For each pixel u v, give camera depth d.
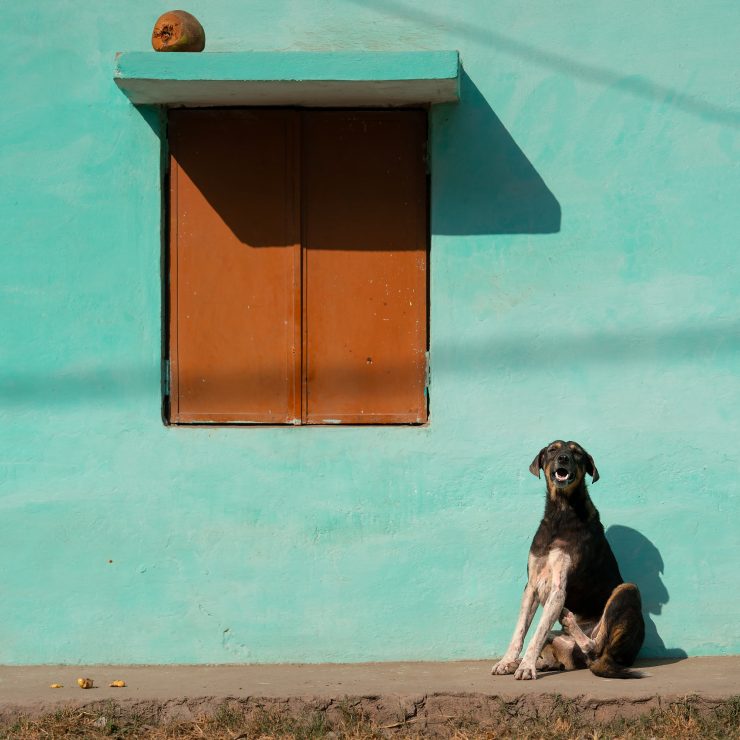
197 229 7.05
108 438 6.94
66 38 6.97
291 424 7.02
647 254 6.95
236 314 7.06
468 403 6.94
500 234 6.96
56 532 6.92
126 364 6.96
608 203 6.95
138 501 6.91
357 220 7.06
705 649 6.90
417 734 5.81
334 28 6.98
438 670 6.59
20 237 6.96
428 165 7.02
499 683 6.16
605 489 6.93
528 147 6.96
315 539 6.90
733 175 6.95
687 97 6.95
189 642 6.88
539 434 6.93
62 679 6.48
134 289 6.97
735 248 6.95
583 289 6.95
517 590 6.87
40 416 6.95
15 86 6.95
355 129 7.04
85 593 6.90
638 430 6.94
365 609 6.88
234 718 5.92
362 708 5.97
